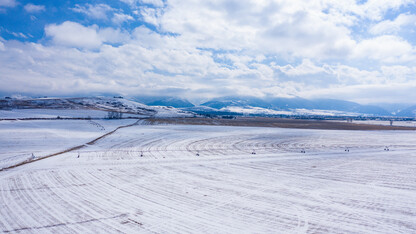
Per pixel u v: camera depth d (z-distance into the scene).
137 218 16.83
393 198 22.41
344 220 17.33
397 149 56.47
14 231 14.66
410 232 15.72
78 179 25.83
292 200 21.23
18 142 49.62
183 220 16.72
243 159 39.97
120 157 38.44
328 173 31.83
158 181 25.97
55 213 17.33
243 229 15.61
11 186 23.09
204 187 24.30
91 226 15.48
